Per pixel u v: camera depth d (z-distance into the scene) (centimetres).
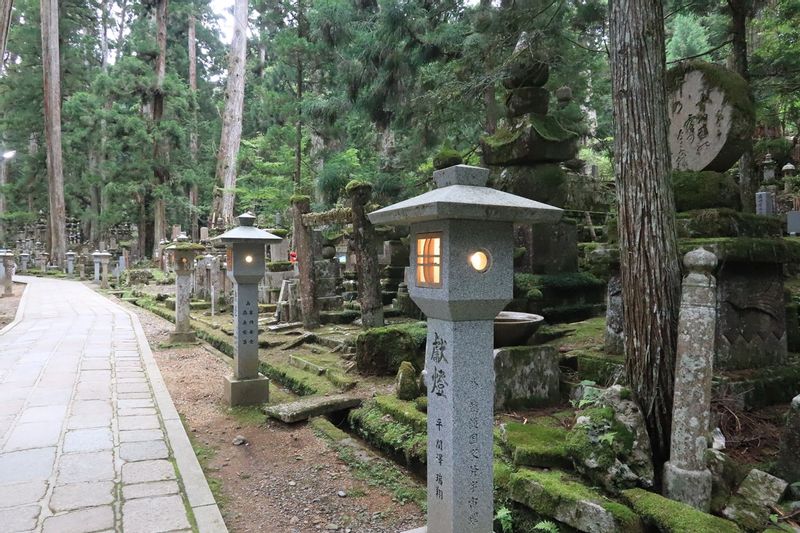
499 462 344
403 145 1316
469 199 230
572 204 1129
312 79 1736
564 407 456
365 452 440
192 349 902
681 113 534
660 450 320
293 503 358
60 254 2792
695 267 291
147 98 2633
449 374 249
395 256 1102
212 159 3141
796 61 893
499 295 248
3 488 350
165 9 2677
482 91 825
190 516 318
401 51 955
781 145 1461
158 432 466
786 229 1105
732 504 282
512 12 729
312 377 640
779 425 377
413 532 272
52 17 2609
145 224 3162
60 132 2748
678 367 293
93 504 330
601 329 632
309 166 1772
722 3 916
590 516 269
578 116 1081
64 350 845
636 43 339
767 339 450
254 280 582
